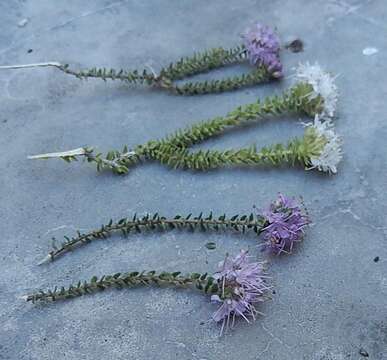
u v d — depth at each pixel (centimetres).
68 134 32
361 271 26
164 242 27
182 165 30
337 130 31
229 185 29
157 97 33
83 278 27
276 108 31
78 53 36
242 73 34
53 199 29
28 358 24
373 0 37
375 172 29
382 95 32
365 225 27
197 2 38
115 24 37
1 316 26
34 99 34
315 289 25
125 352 24
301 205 28
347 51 34
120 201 29
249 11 37
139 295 26
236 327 25
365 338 24
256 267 25
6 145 32
